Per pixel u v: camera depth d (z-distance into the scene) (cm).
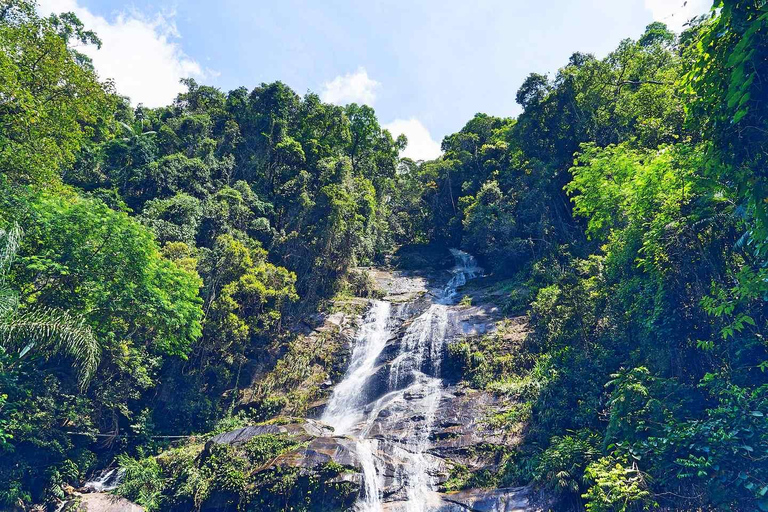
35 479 1422
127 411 1808
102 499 1368
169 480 1488
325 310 2630
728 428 752
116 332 1694
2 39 1300
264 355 2330
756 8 493
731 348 944
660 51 2486
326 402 2039
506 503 1193
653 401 955
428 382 1939
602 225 1781
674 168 1127
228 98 4750
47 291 1448
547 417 1454
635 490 815
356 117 4700
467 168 4328
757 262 903
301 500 1278
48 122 1470
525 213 2909
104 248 1505
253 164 3862
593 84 2873
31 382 1519
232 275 2352
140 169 3281
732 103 496
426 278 3306
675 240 1105
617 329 1559
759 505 650
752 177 558
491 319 2230
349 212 2947
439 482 1362
